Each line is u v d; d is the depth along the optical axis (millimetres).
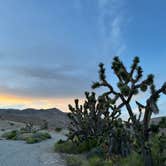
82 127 23594
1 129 73000
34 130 66500
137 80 11766
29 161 17094
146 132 12031
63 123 118750
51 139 42125
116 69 12102
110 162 14641
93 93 23312
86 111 23891
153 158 12555
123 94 11891
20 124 97750
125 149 16344
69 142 24547
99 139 21047
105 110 21234
